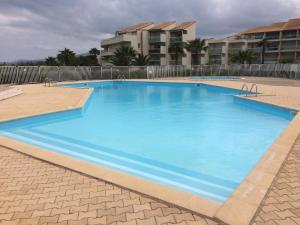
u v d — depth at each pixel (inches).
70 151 274.8
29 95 588.7
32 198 132.3
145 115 469.4
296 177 153.3
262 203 124.9
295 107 403.5
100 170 164.7
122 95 748.0
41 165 177.5
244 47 2332.7
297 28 2039.9
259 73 1379.2
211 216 113.0
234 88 723.4
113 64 1830.7
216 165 236.7
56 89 722.8
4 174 162.9
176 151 276.7
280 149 196.7
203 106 556.4
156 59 2091.5
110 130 362.0
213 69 1448.1
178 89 903.7
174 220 111.9
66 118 415.8
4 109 408.8
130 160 249.6
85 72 1115.3
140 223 110.3
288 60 2079.2
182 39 2064.5
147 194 132.4
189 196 130.1
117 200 129.2
